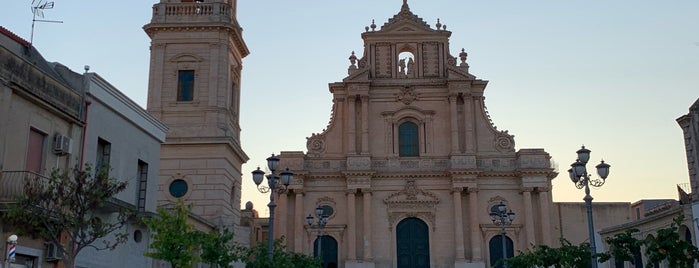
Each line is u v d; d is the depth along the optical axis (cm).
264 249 3453
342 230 5994
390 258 5959
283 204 5981
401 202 6053
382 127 6266
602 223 6456
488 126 6216
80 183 1977
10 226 2119
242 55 4850
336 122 6281
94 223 2045
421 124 6234
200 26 4372
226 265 2769
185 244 2459
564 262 3756
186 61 4378
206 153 4125
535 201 6022
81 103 2588
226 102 4334
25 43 2519
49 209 2080
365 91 6241
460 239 5853
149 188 3162
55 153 2414
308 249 5972
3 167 2117
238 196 4522
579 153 2659
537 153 6000
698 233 3259
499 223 5825
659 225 3906
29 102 2273
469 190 5962
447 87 6281
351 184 6012
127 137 2955
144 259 3111
